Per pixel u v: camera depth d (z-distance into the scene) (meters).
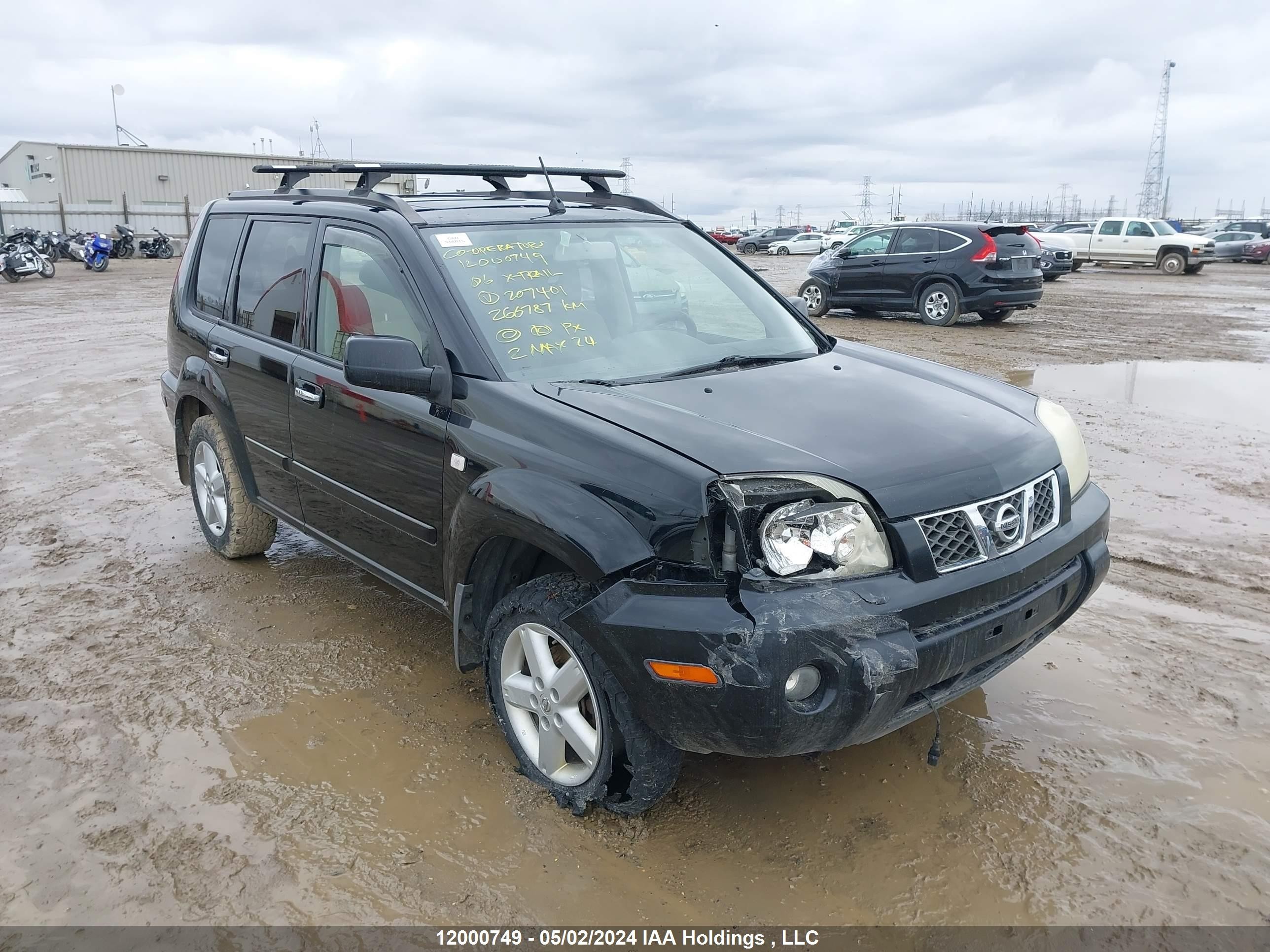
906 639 2.49
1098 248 31.25
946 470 2.75
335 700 3.65
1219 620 4.28
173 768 3.21
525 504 2.80
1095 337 13.63
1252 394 9.32
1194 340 13.25
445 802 3.02
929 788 3.08
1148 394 9.34
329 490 3.93
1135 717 3.50
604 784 2.82
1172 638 4.11
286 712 3.56
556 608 2.80
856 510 2.57
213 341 4.62
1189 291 22.39
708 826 2.90
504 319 3.38
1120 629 4.21
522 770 3.12
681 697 2.50
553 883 2.66
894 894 2.62
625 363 3.43
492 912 2.56
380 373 3.10
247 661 3.96
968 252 14.72
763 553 2.48
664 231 4.23
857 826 2.90
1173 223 56.81
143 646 4.09
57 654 4.02
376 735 3.40
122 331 14.41
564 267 3.69
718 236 54.25
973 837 2.84
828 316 16.95
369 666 3.91
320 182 38.16
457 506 3.12
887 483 2.64
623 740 2.73
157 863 2.75
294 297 4.12
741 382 3.29
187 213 38.25
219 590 4.69
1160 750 3.28
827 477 2.59
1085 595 3.15
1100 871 2.70
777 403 3.09
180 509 5.96
